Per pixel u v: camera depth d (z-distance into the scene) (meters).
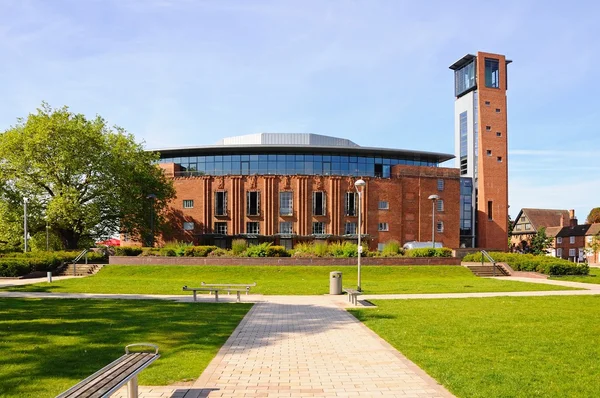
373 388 7.15
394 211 57.31
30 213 39.16
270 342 10.61
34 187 39.28
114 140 43.22
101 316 14.05
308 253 35.94
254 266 32.53
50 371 7.61
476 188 69.38
